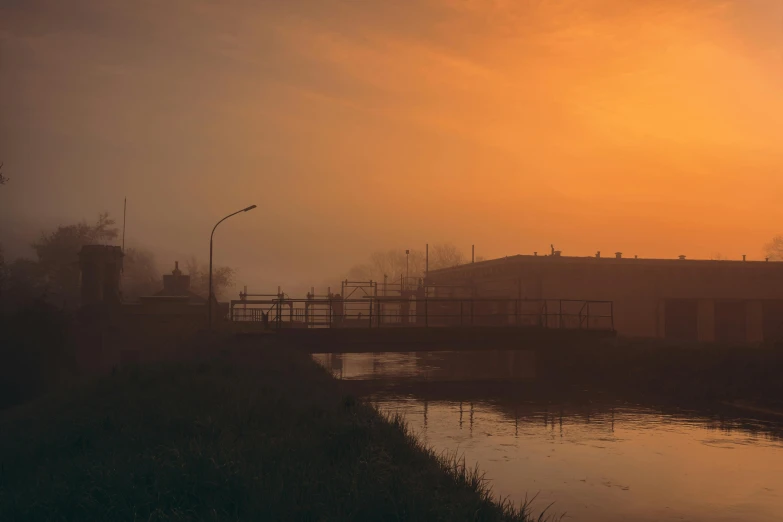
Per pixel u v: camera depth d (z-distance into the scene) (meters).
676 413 26.64
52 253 88.69
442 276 70.75
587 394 32.94
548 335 40.78
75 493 8.38
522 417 25.94
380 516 7.91
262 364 25.50
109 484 8.55
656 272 53.16
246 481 8.70
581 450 19.56
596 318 50.66
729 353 31.75
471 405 29.47
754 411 26.77
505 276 56.31
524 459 18.30
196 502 8.22
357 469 9.52
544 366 44.50
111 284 50.69
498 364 53.62
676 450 19.55
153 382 20.03
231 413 14.31
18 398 30.70
